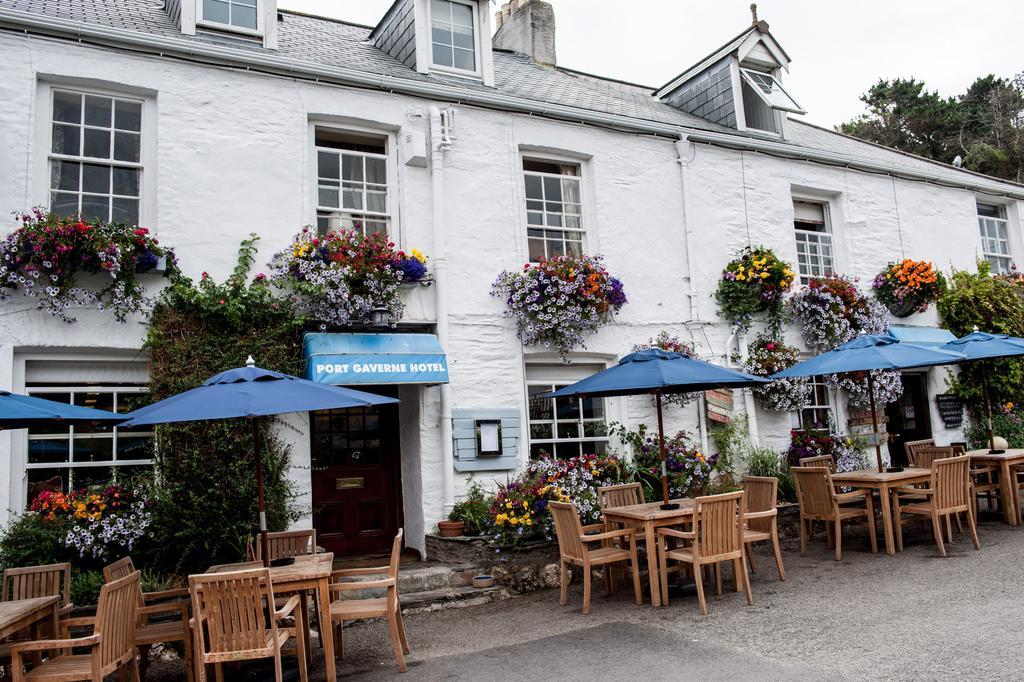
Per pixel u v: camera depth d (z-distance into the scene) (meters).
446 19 10.49
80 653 6.04
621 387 7.20
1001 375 13.01
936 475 8.34
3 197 7.15
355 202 9.07
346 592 7.50
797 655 5.27
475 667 5.60
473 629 6.71
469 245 9.37
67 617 5.66
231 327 7.81
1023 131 32.06
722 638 5.83
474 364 9.15
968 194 14.15
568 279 9.38
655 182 10.82
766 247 11.60
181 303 7.62
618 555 7.24
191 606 5.60
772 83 12.96
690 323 10.71
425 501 8.70
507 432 9.14
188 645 5.53
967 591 6.66
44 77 7.54
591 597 7.62
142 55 7.93
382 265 8.41
